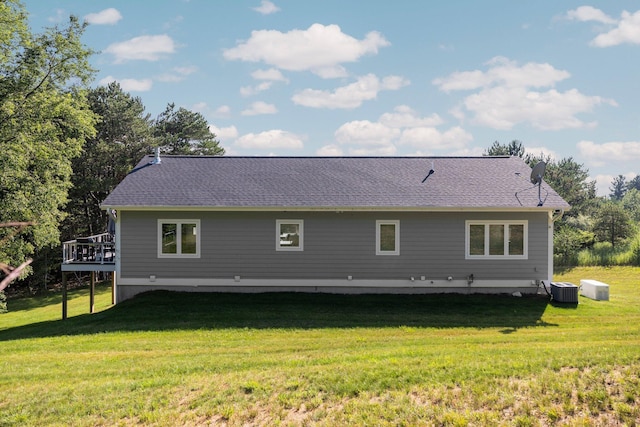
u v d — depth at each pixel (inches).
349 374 338.3
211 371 382.3
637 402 265.9
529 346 445.4
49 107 940.6
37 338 566.3
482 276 742.5
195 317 626.2
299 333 544.4
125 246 743.7
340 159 898.1
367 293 743.7
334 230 745.0
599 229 1513.3
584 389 284.4
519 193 758.5
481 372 324.8
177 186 776.3
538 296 732.0
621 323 589.3
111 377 381.7
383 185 783.1
